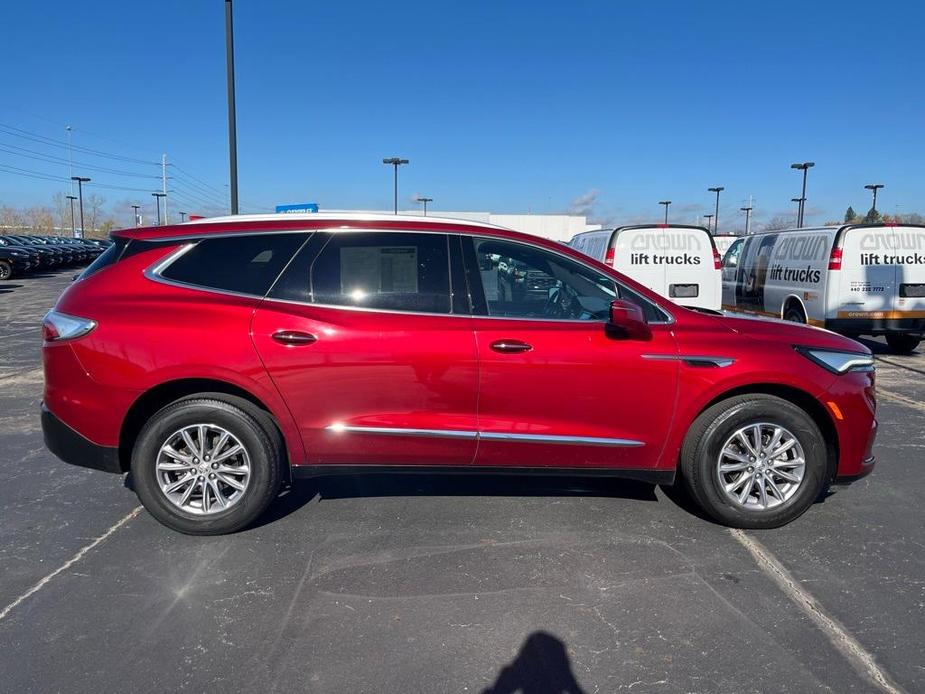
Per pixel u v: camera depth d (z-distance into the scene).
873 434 4.27
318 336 3.93
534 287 4.16
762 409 4.10
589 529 4.21
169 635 3.10
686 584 3.56
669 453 4.16
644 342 4.06
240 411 3.99
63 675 2.82
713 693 2.74
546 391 4.03
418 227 4.17
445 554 3.88
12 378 8.80
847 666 2.90
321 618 3.24
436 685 2.78
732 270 13.38
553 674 2.85
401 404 4.00
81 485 4.94
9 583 3.54
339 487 4.88
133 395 3.92
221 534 4.10
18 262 29.47
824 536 4.14
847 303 9.95
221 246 4.11
